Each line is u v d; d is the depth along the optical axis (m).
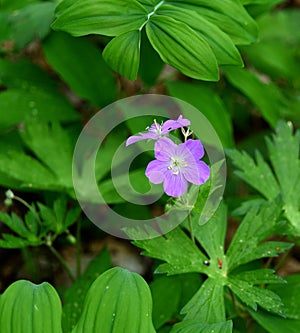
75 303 0.78
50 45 0.87
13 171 0.80
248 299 0.72
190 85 0.86
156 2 0.76
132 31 0.73
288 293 0.76
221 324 0.68
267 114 0.88
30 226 0.77
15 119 0.85
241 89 0.87
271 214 0.75
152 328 0.67
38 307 0.67
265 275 0.73
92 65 0.88
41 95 0.88
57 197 0.84
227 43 0.74
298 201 0.79
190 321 0.70
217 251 0.74
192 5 0.76
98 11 0.74
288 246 0.74
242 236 0.74
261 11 0.83
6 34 0.87
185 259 0.73
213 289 0.72
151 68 0.86
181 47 0.73
